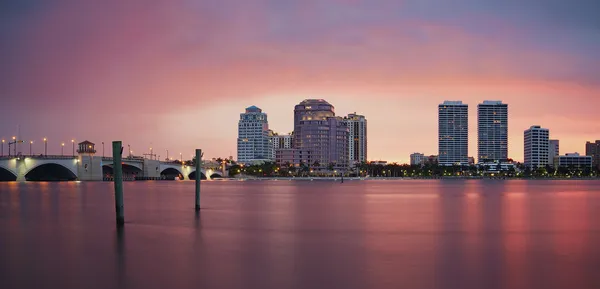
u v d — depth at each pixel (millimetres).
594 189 184500
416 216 64188
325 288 26453
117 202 52906
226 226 52094
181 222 55812
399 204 88312
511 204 89250
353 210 74312
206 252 36469
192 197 108750
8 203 85938
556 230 49344
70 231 47625
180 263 32594
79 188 157125
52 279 28469
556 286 27047
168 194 123188
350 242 41250
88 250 37250
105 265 32031
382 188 190625
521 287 26797
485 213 69000
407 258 34188
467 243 40781
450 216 64500
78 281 28031
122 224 52656
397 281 27844
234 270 30578
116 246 38969
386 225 53531
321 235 45406
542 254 35750
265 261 33281
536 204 89500
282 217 62312
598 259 33969
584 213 69375
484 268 31078
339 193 139000
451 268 31109
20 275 29359
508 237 44281
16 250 37250
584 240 42469
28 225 52469
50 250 37250
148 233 46281
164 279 28500
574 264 32312
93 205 81250
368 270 30547
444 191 158000
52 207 76750
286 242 41156
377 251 36906
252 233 46656
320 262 32844
